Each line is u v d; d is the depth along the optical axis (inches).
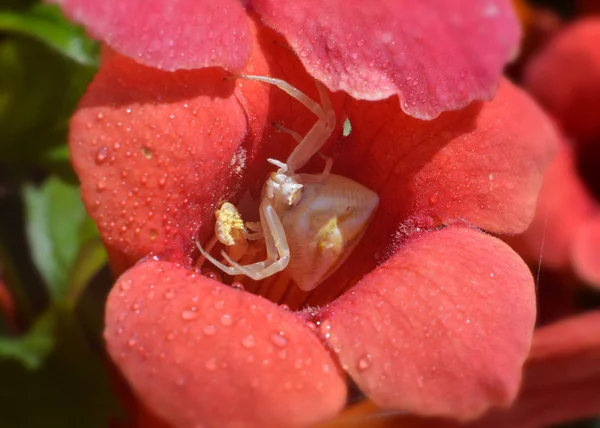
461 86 5.0
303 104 5.2
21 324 5.9
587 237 7.2
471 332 4.7
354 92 4.9
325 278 5.2
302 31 4.9
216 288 4.7
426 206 5.2
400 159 5.3
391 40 4.9
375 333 4.7
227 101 5.0
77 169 4.7
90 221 5.8
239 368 4.4
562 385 6.2
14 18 5.5
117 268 4.9
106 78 4.7
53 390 5.4
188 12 4.7
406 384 4.6
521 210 5.2
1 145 5.8
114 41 4.6
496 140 5.2
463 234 5.1
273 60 5.1
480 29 5.0
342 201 5.2
